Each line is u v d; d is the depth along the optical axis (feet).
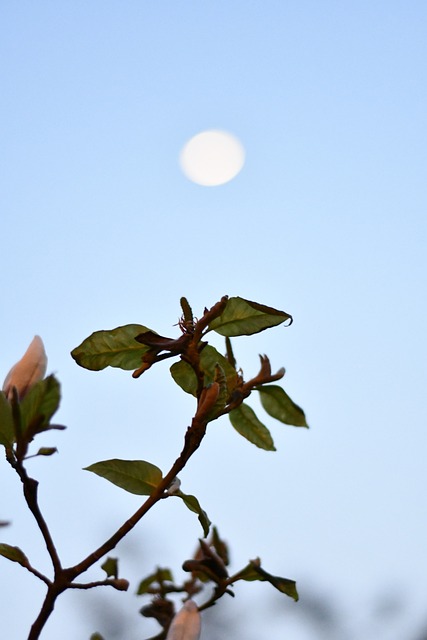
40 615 10.34
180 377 11.79
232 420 12.69
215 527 12.73
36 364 10.92
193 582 13.10
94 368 11.80
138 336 10.91
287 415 12.52
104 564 11.63
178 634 11.43
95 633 13.20
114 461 11.76
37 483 10.27
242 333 11.70
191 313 11.27
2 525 10.77
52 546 10.43
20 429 9.95
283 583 11.87
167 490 11.35
